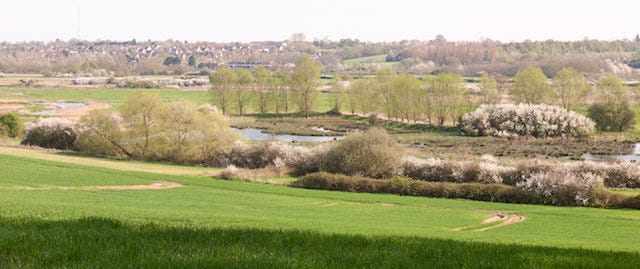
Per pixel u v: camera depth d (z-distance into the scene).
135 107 88.75
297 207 49.78
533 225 43.75
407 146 108.81
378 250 15.88
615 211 52.66
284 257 14.09
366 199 57.31
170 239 16.45
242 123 148.38
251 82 174.62
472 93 170.75
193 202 49.78
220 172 71.25
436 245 17.83
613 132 134.25
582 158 95.00
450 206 54.41
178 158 86.81
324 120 160.62
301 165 74.44
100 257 13.62
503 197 59.16
